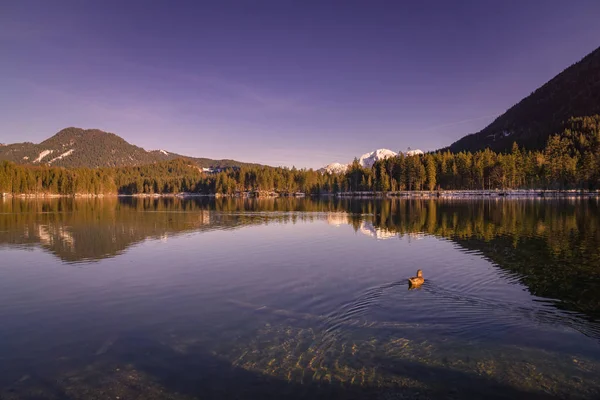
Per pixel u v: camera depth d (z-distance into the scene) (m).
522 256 27.20
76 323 15.56
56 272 24.31
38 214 72.12
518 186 158.25
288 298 18.23
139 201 154.38
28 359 12.48
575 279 21.02
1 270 24.92
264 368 11.42
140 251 31.30
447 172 166.12
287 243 34.78
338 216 64.75
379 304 17.09
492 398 9.78
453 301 17.39
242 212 78.56
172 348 12.99
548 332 13.91
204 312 16.52
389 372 11.09
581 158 141.50
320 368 11.37
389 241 35.16
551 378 10.73
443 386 10.34
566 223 46.41
